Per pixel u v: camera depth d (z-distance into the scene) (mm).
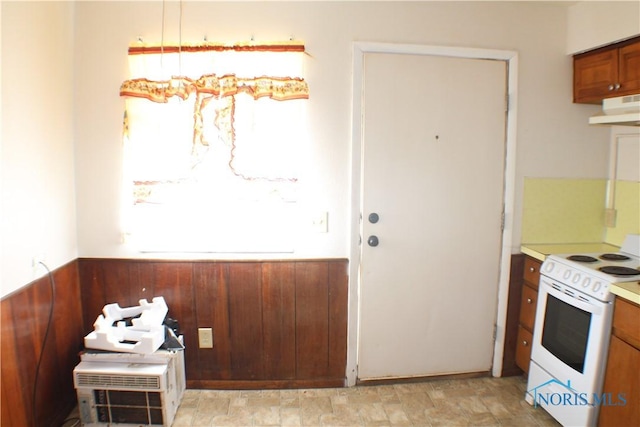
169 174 2068
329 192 2180
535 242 2383
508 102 2248
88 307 2160
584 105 2332
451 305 2344
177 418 2029
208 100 2041
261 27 2055
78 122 2053
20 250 1640
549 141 2318
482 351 2416
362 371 2332
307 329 2264
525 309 2344
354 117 2135
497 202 2305
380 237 2236
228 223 2145
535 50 2246
